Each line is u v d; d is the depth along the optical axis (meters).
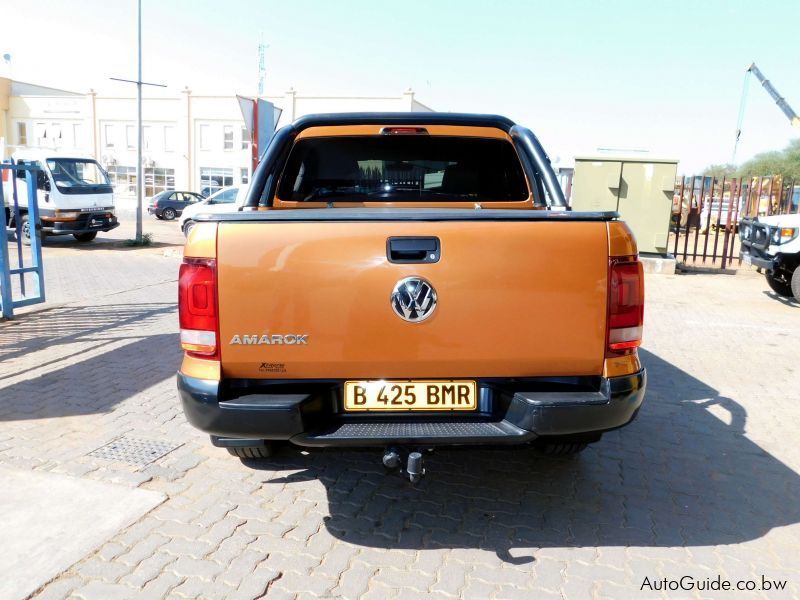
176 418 4.61
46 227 16.84
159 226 28.45
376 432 2.67
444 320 2.65
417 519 3.28
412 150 4.18
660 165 12.62
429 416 2.78
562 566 2.88
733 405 5.18
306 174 4.23
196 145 46.66
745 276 13.02
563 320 2.69
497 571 2.83
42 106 48.97
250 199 3.78
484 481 3.73
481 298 2.65
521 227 2.65
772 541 3.12
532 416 2.65
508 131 4.10
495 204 4.15
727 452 4.22
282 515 3.29
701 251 17.64
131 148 47.88
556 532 3.17
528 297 2.67
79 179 17.45
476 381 2.77
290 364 2.68
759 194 14.12
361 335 2.66
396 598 2.64
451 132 4.07
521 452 4.15
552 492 3.60
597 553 2.99
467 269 2.64
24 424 4.44
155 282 11.38
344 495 3.53
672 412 4.99
